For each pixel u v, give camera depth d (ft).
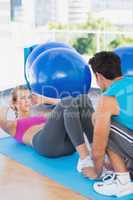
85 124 8.16
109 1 24.39
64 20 25.09
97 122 7.27
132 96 7.09
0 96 15.51
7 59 20.67
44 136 8.80
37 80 11.61
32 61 12.69
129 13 23.75
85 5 25.16
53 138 8.66
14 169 8.39
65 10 25.08
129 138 7.29
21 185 7.59
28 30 22.02
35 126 9.81
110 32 21.61
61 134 8.64
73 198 7.00
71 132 7.91
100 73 7.47
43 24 23.95
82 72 11.42
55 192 7.26
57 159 8.95
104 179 7.55
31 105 12.20
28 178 7.92
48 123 8.73
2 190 7.36
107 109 7.16
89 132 8.19
